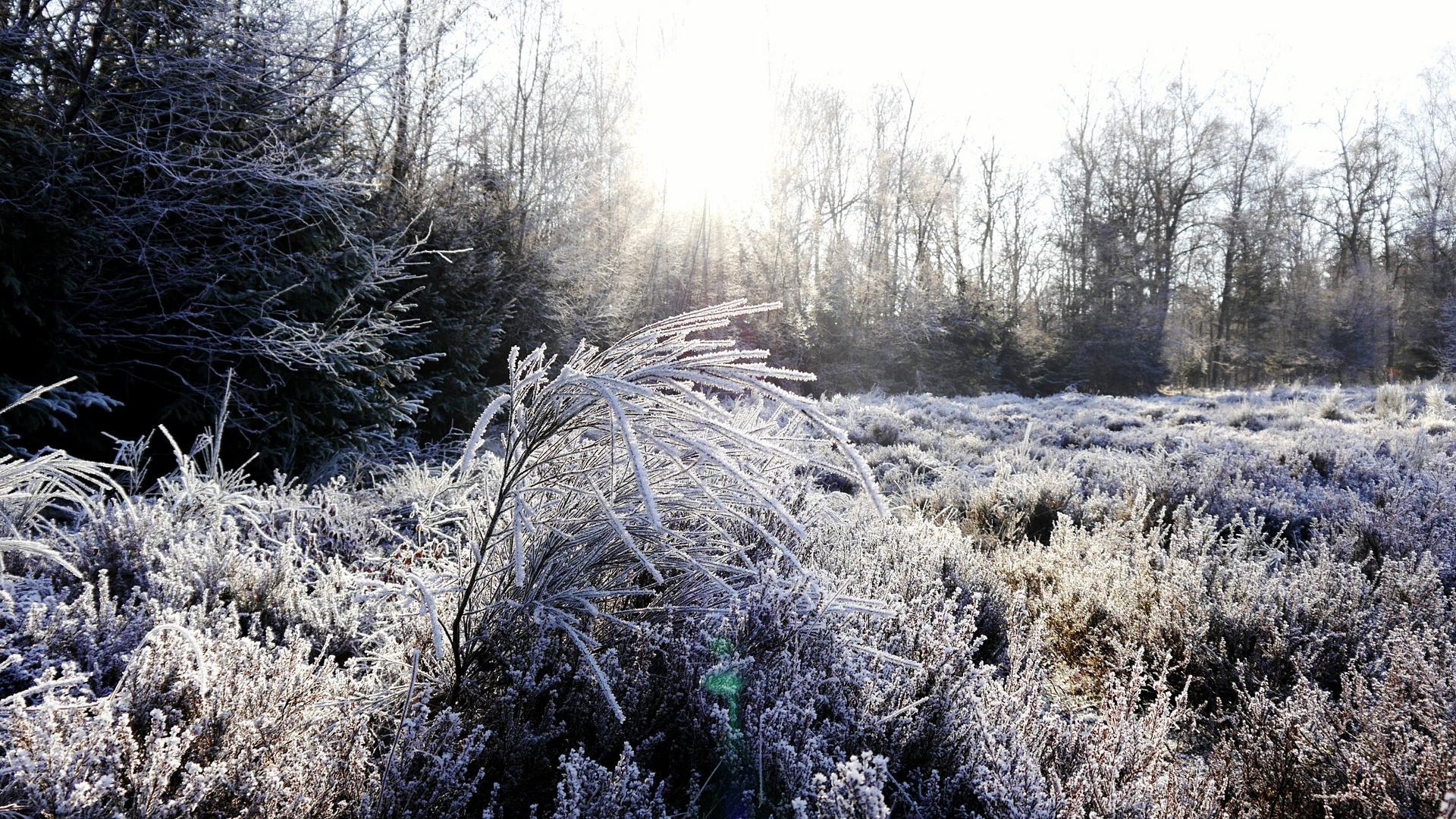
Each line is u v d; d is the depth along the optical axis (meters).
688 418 1.59
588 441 1.88
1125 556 3.92
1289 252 41.59
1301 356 37.25
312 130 6.71
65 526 3.06
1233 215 40.22
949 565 3.50
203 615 1.96
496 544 1.91
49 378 4.86
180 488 3.40
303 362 5.89
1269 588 3.19
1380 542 4.31
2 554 2.36
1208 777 1.95
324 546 3.35
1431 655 2.61
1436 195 40.84
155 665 1.57
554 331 13.77
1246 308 40.66
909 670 2.14
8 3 5.00
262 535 2.98
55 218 4.75
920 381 26.62
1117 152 40.47
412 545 2.97
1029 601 3.66
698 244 29.64
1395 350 36.59
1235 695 2.77
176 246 5.54
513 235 13.05
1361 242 44.84
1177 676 3.00
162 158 5.29
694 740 1.82
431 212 10.25
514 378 1.86
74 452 5.04
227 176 5.60
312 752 1.55
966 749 1.86
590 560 1.93
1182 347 37.25
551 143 18.66
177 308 5.63
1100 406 17.11
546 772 1.82
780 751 1.59
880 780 1.43
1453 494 5.11
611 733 1.79
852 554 3.12
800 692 1.81
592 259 16.92
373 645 2.24
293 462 6.11
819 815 1.36
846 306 28.11
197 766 1.28
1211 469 6.42
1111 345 33.28
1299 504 5.46
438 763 1.52
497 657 1.98
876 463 8.38
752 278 29.39
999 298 34.44
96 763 1.25
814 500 2.80
